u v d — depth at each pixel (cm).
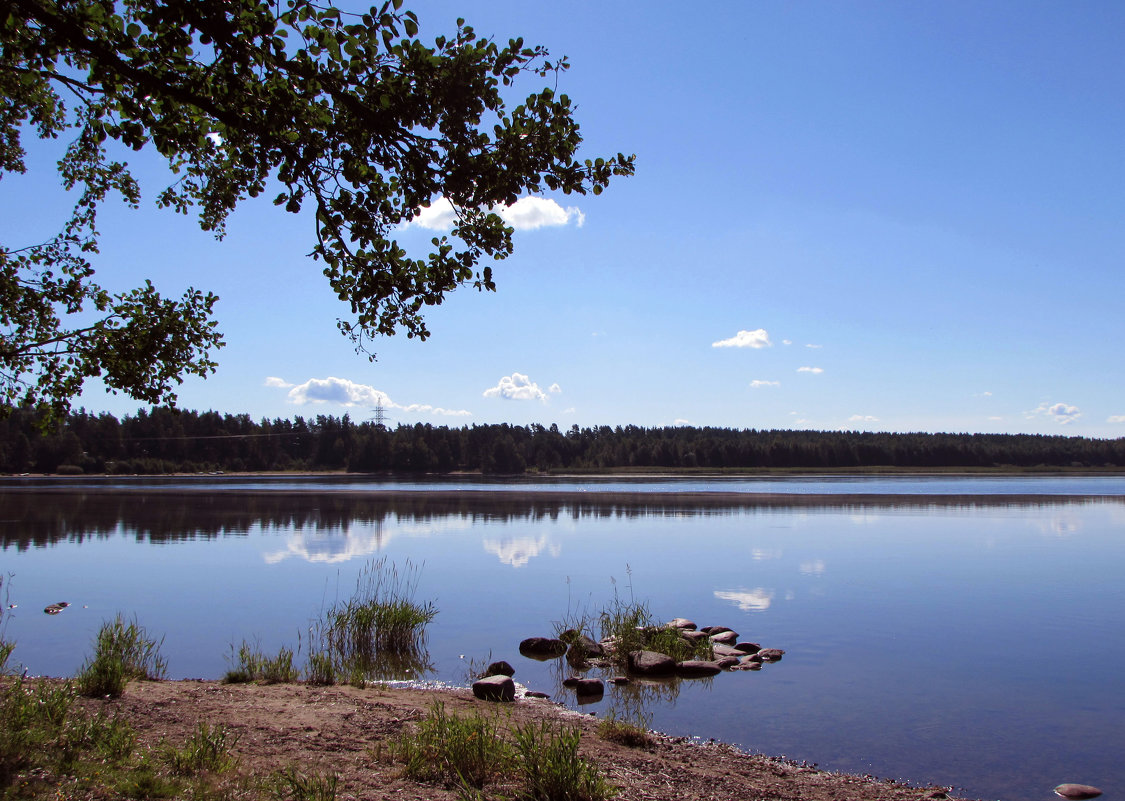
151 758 695
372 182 621
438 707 888
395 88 570
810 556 2842
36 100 805
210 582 2227
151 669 1284
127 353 808
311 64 557
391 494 6912
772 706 1155
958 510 5097
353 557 2772
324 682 1182
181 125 624
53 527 3775
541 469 15112
